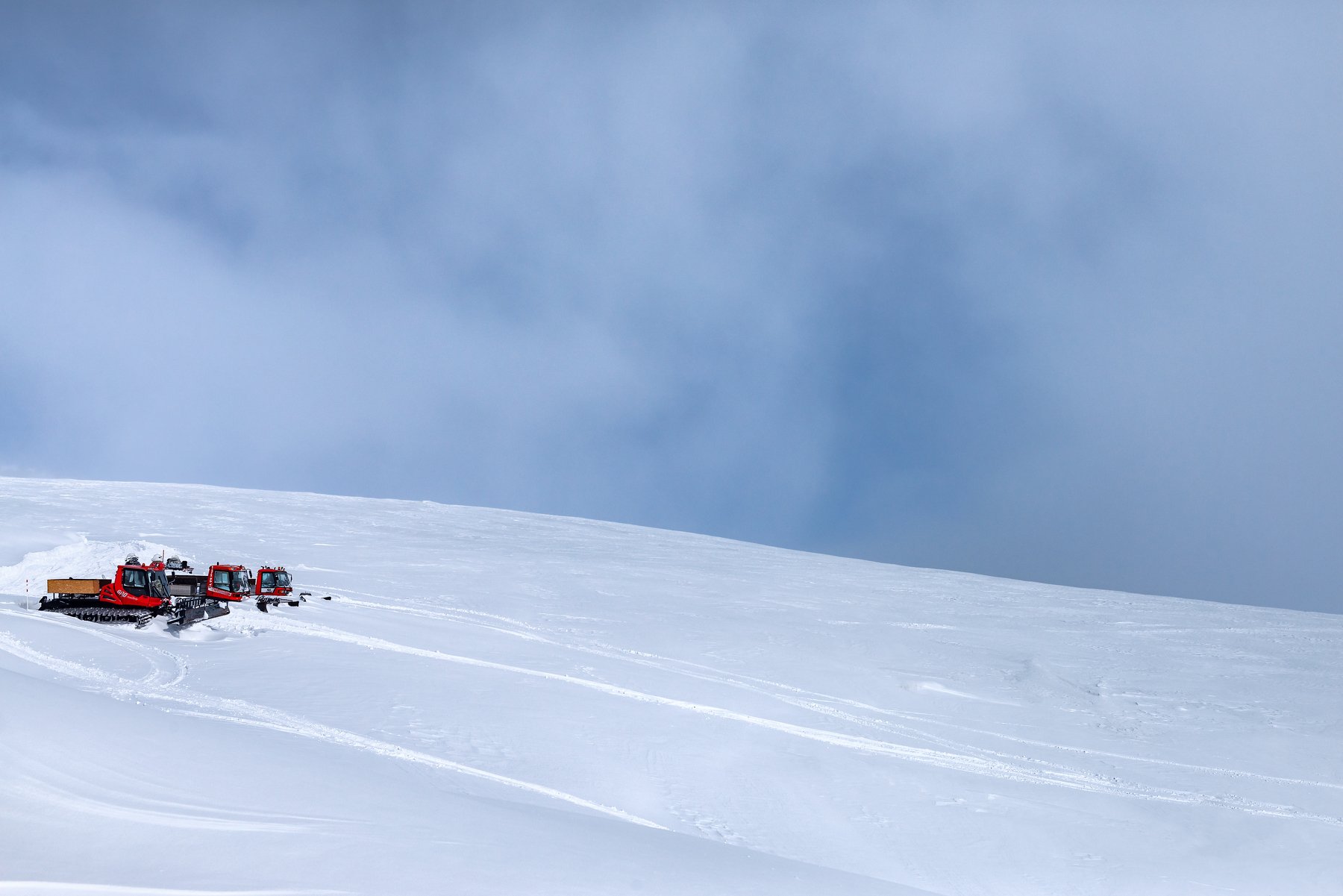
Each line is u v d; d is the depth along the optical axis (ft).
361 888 14.74
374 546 148.87
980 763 53.06
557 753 41.63
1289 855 41.14
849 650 88.43
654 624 94.48
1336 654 102.22
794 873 23.04
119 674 47.42
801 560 192.03
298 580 107.76
